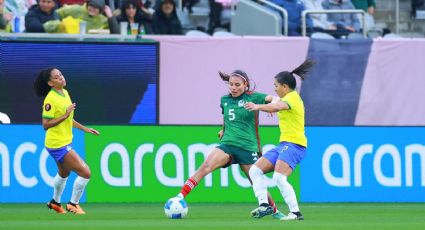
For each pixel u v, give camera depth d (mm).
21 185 55906
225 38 64875
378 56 67062
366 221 41875
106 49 62281
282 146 40906
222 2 75250
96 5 66875
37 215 45531
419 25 84062
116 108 62750
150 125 57188
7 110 61375
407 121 67688
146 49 62875
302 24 72438
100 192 56469
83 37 63156
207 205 55281
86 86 62188
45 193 56094
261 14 71750
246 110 42156
